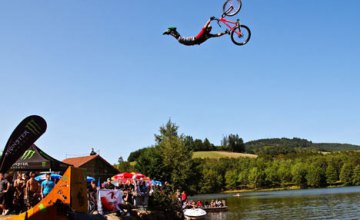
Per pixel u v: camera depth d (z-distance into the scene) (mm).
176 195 41875
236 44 13852
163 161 82062
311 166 143750
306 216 43469
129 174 33719
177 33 14070
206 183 137250
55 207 12344
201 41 13859
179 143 83250
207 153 188750
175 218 37875
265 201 73688
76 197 12922
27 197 19969
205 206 56562
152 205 34906
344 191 101125
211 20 13727
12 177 22859
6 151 11391
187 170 81625
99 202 24719
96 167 54125
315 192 104875
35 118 11445
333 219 39812
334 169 142750
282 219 41281
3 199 20266
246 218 43250
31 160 23719
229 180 151000
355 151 163750
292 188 145375
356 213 43938
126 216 25297
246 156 188500
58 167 24297
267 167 153000
